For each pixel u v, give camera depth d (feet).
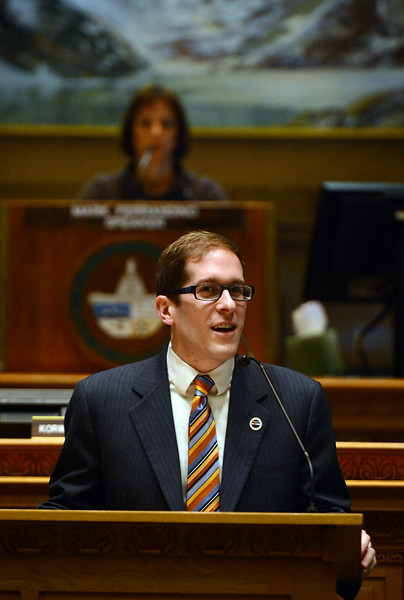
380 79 48.16
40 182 47.55
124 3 48.21
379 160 47.85
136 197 41.75
